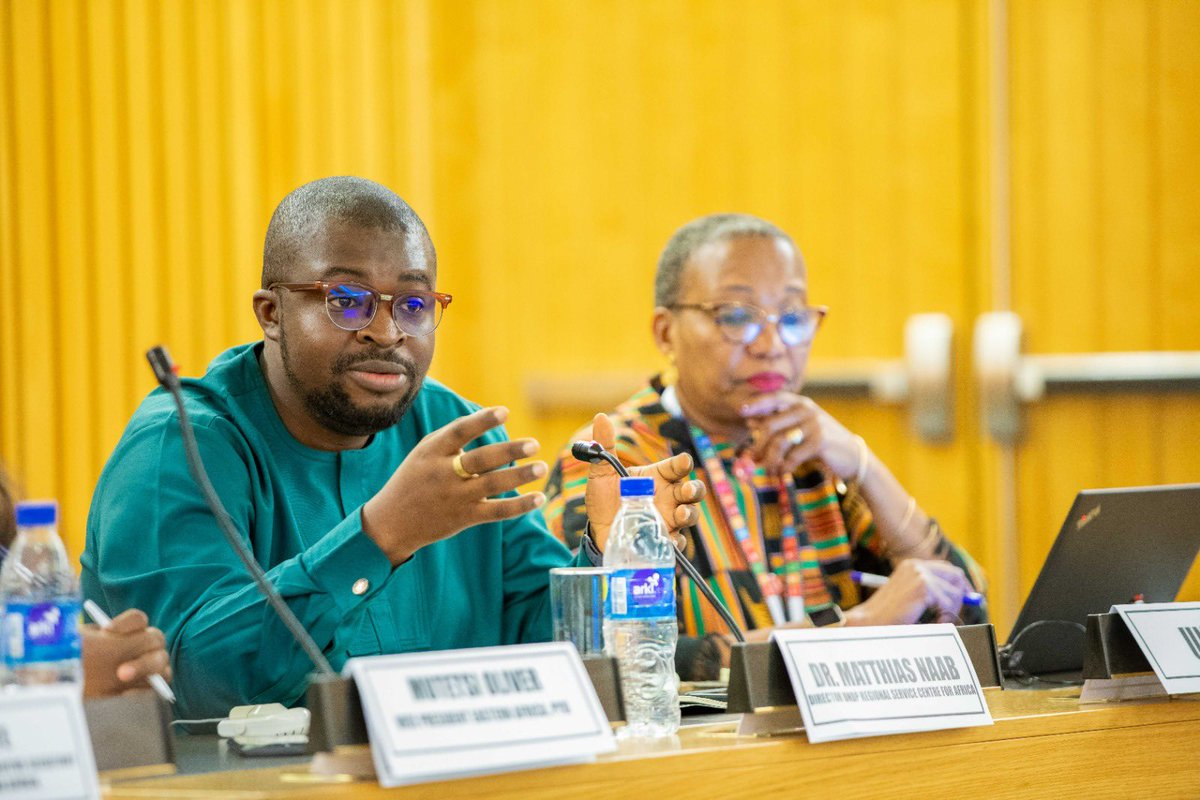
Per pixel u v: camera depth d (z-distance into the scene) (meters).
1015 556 10.66
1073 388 10.64
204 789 2.81
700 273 6.27
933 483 10.73
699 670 4.98
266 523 4.66
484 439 5.43
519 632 5.17
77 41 9.26
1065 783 3.77
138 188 9.34
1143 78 10.62
